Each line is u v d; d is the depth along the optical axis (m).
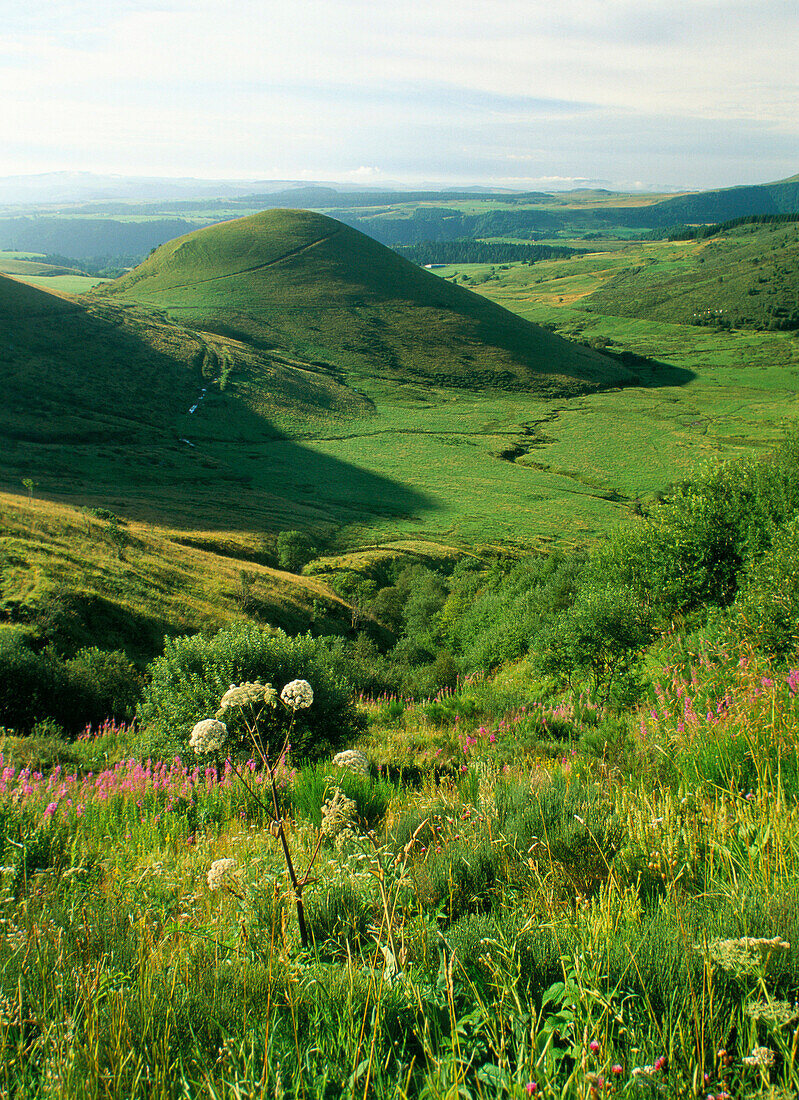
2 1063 1.68
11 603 31.78
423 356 160.00
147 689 10.97
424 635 40.69
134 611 36.22
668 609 13.89
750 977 1.78
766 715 4.52
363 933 2.51
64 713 17.61
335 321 166.88
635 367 186.00
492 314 186.38
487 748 7.64
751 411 143.12
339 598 54.69
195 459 99.88
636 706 8.44
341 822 2.51
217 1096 1.54
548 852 3.13
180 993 2.00
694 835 3.01
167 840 4.64
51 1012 1.95
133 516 67.44
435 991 1.92
